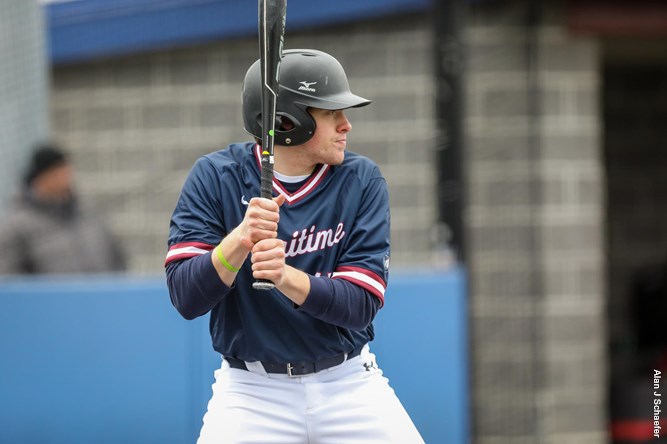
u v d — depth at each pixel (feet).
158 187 86.63
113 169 87.61
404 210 81.41
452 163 69.97
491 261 80.28
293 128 36.88
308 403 38.93
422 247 80.94
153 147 86.89
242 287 37.70
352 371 39.65
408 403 63.41
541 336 80.07
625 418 80.02
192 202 37.68
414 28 81.15
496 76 80.23
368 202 38.45
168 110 86.53
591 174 80.64
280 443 39.06
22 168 76.64
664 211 105.81
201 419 62.28
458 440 63.46
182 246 36.83
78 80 88.17
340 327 38.73
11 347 62.80
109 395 62.49
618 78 105.40
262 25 34.81
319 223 37.83
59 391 62.64
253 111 37.70
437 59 70.28
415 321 63.62
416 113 81.25
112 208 87.30
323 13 81.41
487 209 80.33
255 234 34.19
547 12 79.87
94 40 86.63
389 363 63.46
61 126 88.58
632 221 105.60
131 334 62.59
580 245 80.53
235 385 39.32
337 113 37.35
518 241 80.18
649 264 105.50
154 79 86.84
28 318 62.80
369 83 81.92
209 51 85.71
